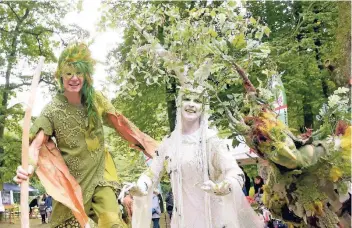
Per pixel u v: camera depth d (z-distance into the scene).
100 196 5.12
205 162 4.41
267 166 3.67
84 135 5.17
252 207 4.29
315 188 3.43
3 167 16.64
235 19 4.31
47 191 4.88
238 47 3.87
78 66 5.04
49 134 5.11
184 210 4.44
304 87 12.70
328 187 3.47
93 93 5.18
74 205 4.91
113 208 5.07
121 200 4.43
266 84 4.00
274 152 3.33
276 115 3.59
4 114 17.38
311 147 3.44
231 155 4.41
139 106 15.34
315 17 12.32
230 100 3.66
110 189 5.21
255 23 4.29
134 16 5.14
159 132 16.25
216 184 4.02
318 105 12.49
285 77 12.17
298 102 13.30
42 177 4.95
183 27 4.55
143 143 5.59
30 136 5.05
